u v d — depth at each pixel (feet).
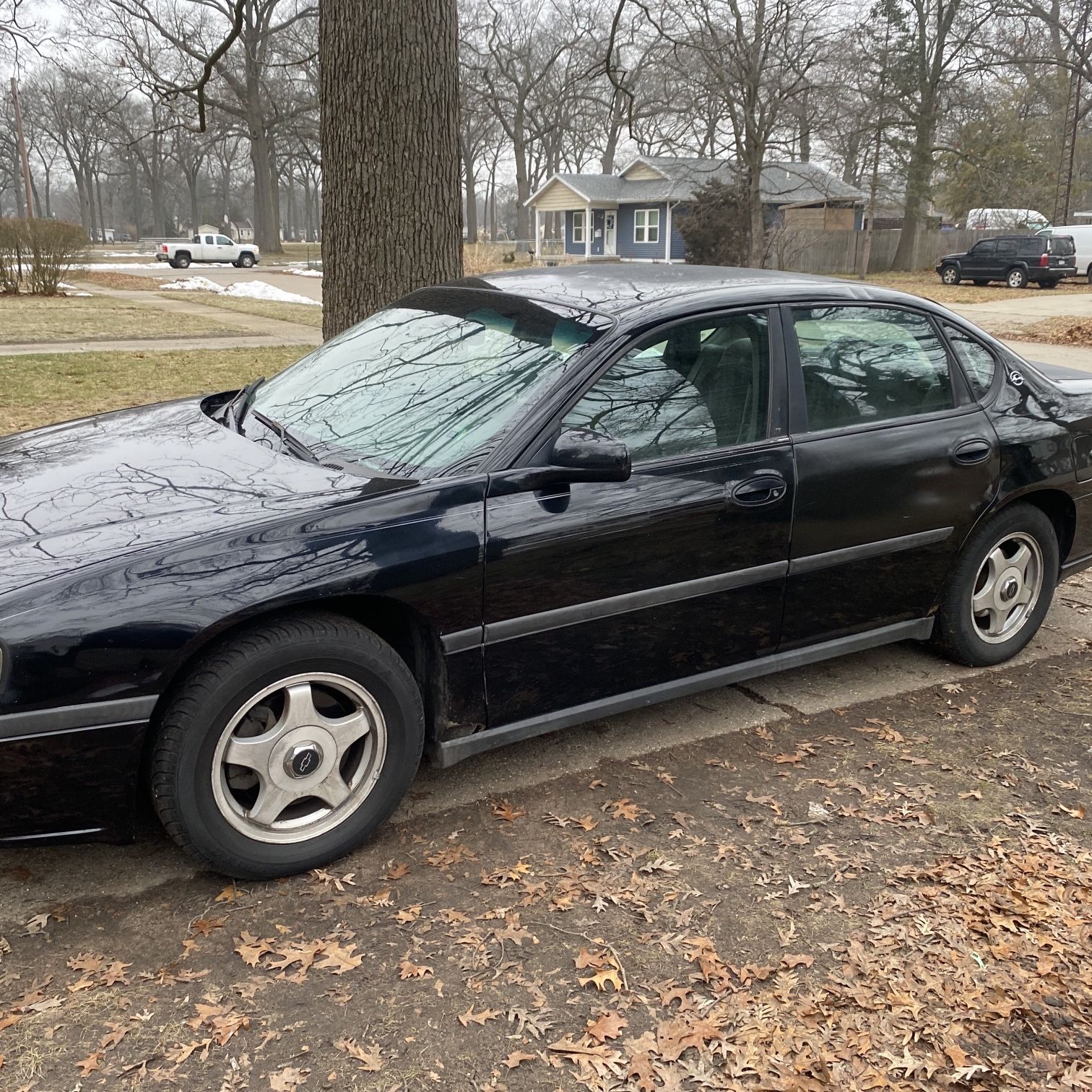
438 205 19.71
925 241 143.64
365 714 9.47
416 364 11.58
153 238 325.62
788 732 12.48
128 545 8.52
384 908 9.02
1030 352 52.39
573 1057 7.40
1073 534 14.60
